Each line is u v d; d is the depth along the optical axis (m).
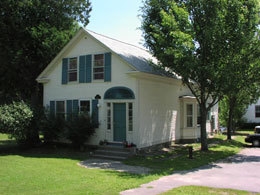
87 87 19.11
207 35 15.33
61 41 22.91
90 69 18.98
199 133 23.94
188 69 15.48
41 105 21.83
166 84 20.34
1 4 22.30
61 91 20.39
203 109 18.25
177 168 13.16
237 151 18.77
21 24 22.83
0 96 29.67
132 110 17.19
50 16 24.00
